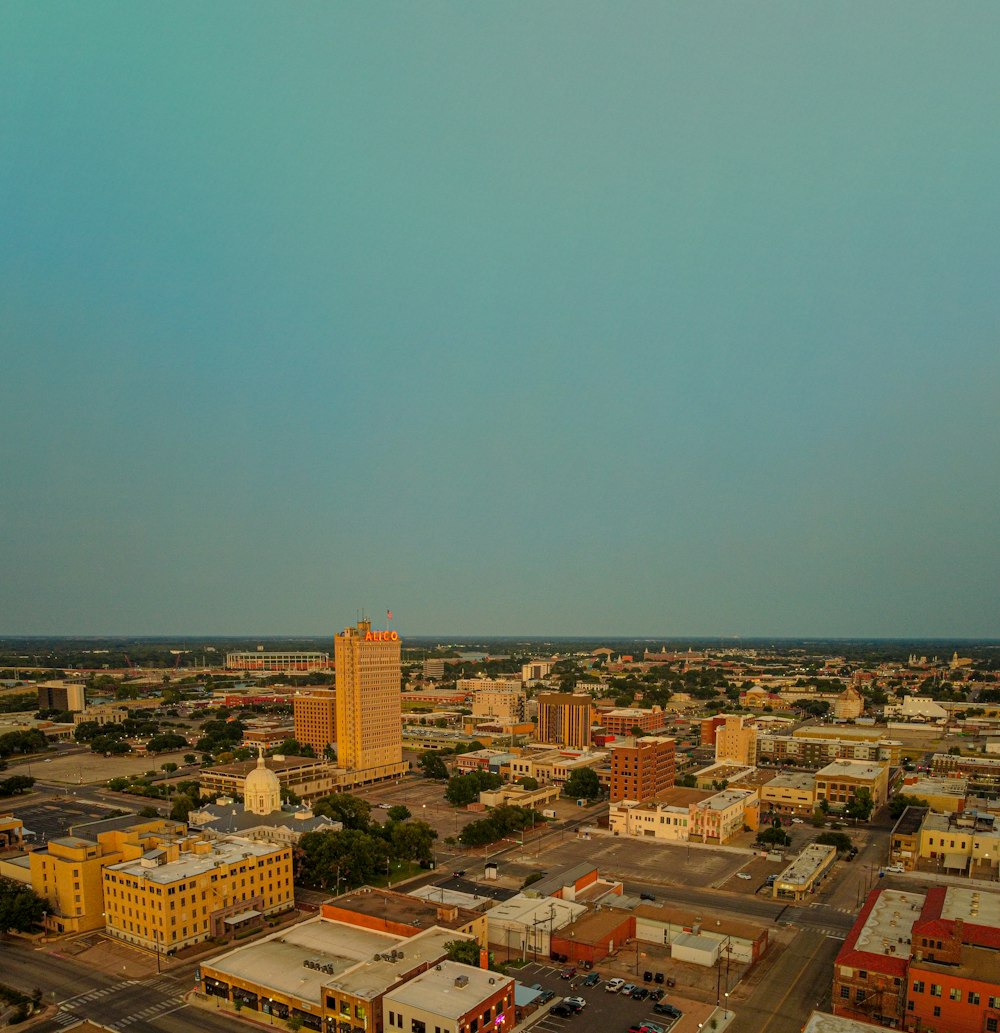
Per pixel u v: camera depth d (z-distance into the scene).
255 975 153.12
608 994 158.88
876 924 164.75
